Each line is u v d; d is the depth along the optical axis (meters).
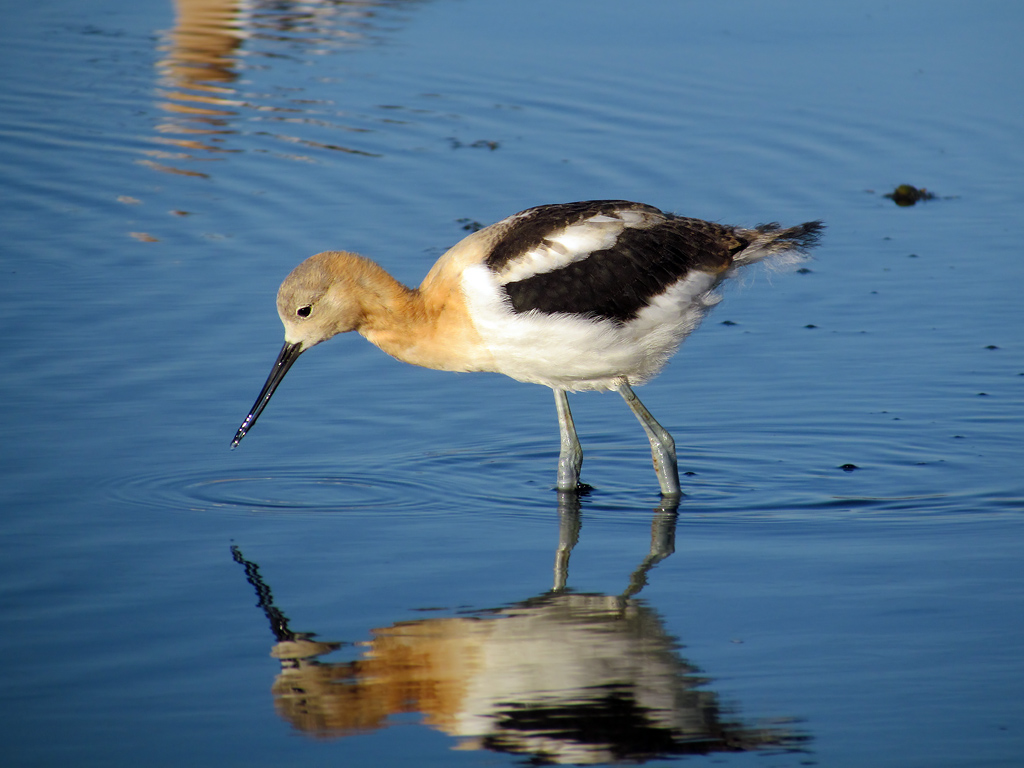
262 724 7.57
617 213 11.21
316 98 20.88
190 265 15.30
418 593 9.19
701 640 8.54
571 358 10.91
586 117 19.80
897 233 16.42
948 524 10.45
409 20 24.81
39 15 25.42
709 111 19.97
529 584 9.38
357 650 8.37
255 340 13.61
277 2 25.97
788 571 9.60
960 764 7.21
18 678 7.98
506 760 7.27
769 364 13.59
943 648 8.39
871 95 20.56
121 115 20.25
